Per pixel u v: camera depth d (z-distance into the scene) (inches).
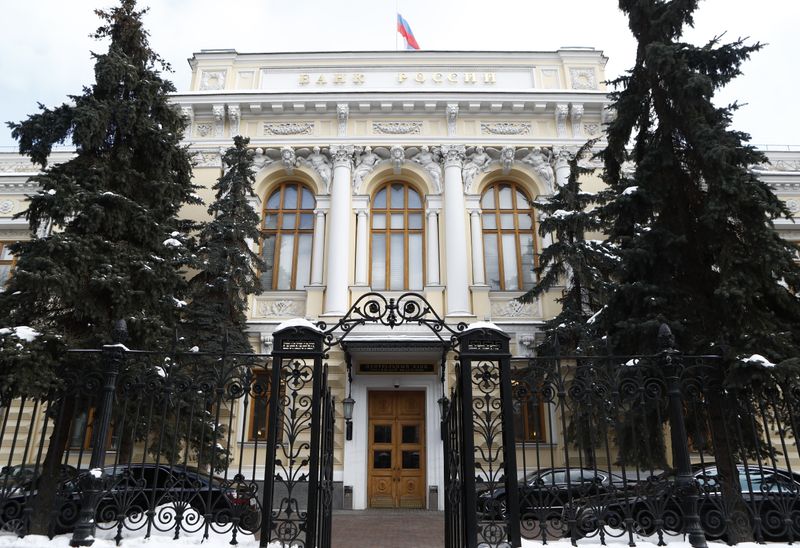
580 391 271.4
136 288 405.7
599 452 585.6
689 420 365.4
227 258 633.6
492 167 826.2
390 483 687.1
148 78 460.4
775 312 359.6
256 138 824.9
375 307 299.6
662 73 394.0
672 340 276.4
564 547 241.6
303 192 828.6
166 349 397.7
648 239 389.1
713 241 373.4
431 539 441.1
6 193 847.1
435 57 876.0
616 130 436.8
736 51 395.9
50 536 249.6
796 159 904.9
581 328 557.9
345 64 876.0
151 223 422.6
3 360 282.5
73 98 430.6
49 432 630.5
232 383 276.2
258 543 248.5
